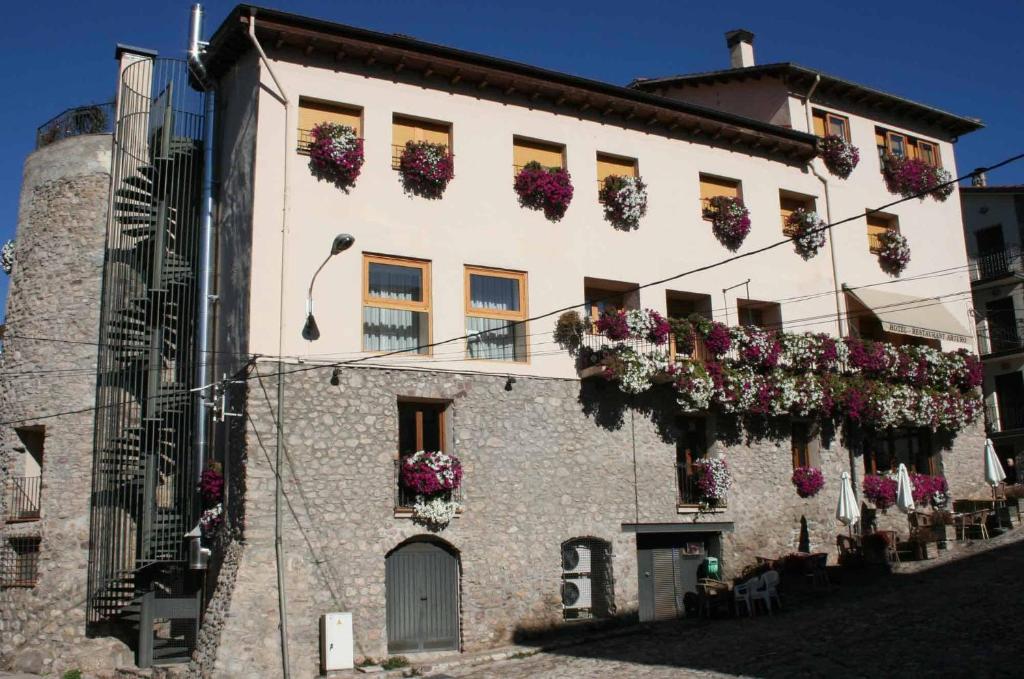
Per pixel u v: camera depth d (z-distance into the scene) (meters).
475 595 17.02
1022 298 29.89
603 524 18.67
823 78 24.09
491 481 17.66
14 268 21.73
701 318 20.28
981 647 13.65
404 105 18.39
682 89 26.73
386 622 16.22
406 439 17.41
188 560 17.23
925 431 24.69
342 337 16.84
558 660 15.86
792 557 19.83
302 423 16.17
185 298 18.98
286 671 14.89
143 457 18.30
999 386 30.11
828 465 22.08
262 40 17.22
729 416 20.80
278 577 15.34
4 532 19.97
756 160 22.89
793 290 22.72
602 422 19.20
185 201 19.36
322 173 17.30
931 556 21.25
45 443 19.88
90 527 18.77
